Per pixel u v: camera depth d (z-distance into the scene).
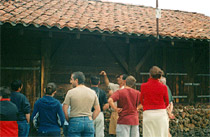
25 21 5.15
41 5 7.10
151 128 4.09
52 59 6.22
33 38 6.05
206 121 7.47
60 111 3.79
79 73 4.04
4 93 3.84
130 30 6.02
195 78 7.76
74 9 7.43
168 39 6.34
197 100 7.77
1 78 5.71
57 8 7.16
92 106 4.16
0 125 3.71
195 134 7.31
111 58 6.88
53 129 3.75
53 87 3.89
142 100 4.29
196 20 8.83
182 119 7.25
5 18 5.10
